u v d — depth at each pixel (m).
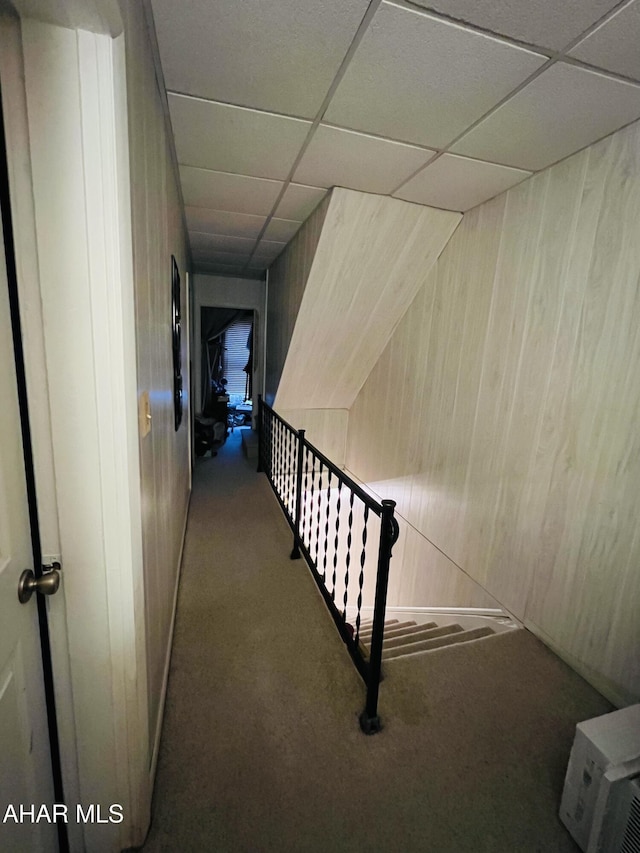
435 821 1.17
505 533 2.24
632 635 1.56
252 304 5.50
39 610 0.89
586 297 1.74
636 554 1.55
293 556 2.65
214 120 1.70
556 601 1.90
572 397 1.81
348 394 4.31
